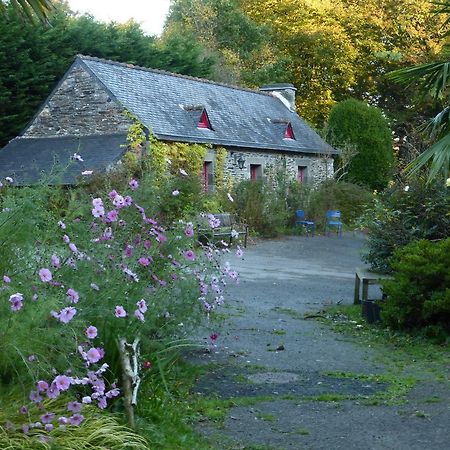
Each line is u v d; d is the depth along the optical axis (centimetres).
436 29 3466
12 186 484
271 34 3831
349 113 3016
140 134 2053
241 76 3528
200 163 2208
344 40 3728
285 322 957
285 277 1452
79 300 463
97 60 2269
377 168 2992
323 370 699
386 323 895
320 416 549
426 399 597
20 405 390
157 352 523
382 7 3647
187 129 2239
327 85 3859
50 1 612
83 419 405
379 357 761
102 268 505
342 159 2859
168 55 3025
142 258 539
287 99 3120
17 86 2403
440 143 747
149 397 516
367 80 3884
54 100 2266
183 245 618
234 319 959
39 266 439
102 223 548
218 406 563
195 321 636
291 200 2492
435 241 1124
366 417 548
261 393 611
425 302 836
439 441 493
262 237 2248
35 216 451
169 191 714
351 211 2630
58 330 390
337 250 2022
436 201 1122
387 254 1110
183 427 497
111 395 428
